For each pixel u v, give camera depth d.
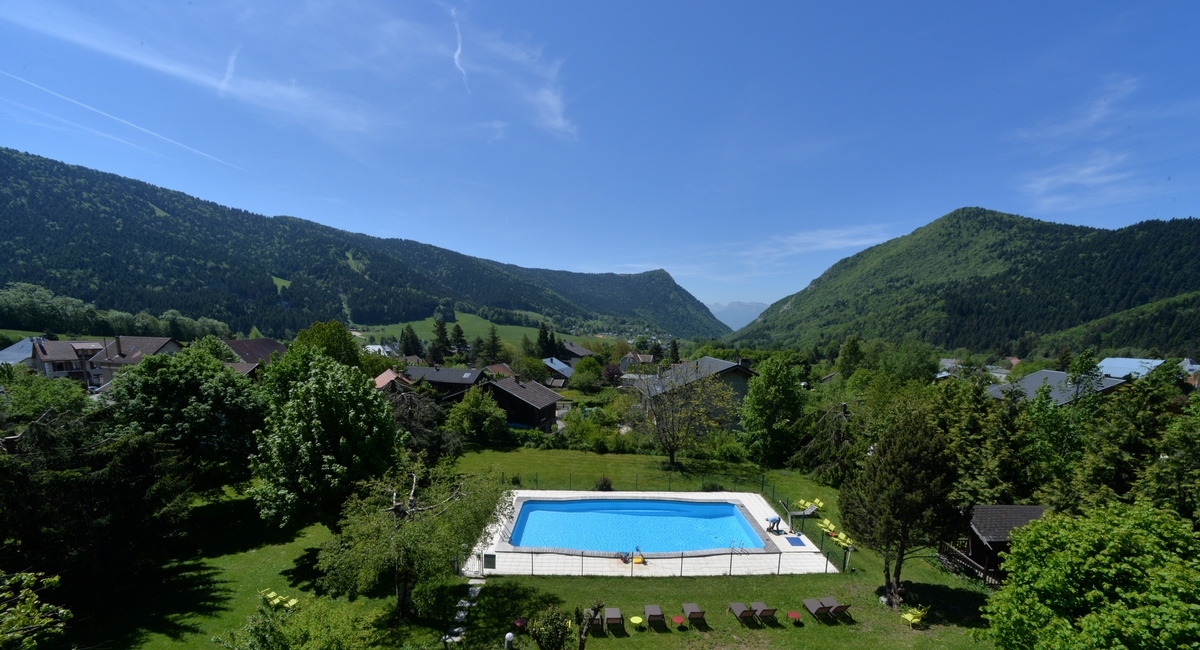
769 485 33.28
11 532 13.95
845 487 19.48
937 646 15.45
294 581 18.73
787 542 24.45
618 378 93.06
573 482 33.31
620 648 15.42
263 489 18.28
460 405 43.81
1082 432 26.22
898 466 17.33
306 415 18.58
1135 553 10.56
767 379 38.88
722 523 28.19
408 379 54.88
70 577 14.78
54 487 14.60
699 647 15.54
